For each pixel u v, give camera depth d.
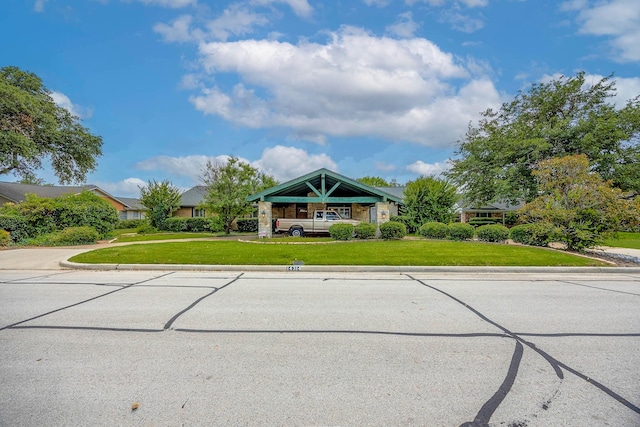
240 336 4.11
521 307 5.53
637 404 2.61
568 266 9.78
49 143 24.23
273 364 3.32
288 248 12.59
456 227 15.77
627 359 3.46
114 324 4.54
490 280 8.24
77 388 2.82
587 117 21.34
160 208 28.31
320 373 3.13
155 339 3.99
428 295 6.46
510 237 14.49
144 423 2.33
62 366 3.24
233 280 8.05
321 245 13.68
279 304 5.70
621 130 19.83
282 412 2.49
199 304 5.66
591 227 11.76
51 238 15.12
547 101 22.94
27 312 5.10
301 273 9.24
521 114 24.22
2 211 16.17
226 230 24.39
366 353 3.60
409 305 5.65
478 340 3.98
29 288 6.98
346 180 18.55
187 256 10.80
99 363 3.32
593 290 7.01
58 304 5.60
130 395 2.72
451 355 3.54
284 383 2.94
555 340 3.99
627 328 4.46
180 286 7.26
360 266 9.69
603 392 2.79
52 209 16.38
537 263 10.04
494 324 4.60
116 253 11.18
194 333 4.21
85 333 4.18
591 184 11.60
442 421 2.39
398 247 12.73
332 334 4.18
